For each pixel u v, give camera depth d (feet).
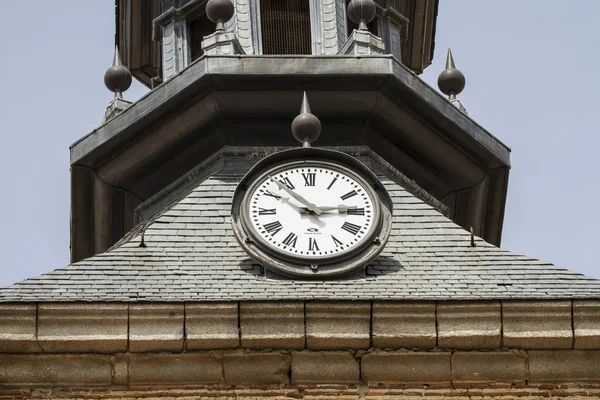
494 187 130.93
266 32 135.33
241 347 106.01
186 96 125.08
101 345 105.60
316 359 106.01
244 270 112.98
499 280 112.27
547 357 106.52
